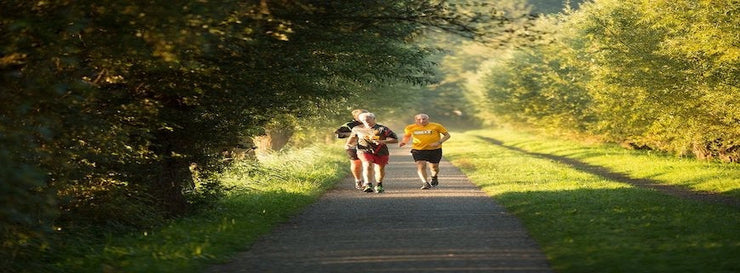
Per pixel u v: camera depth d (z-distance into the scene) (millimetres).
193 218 28844
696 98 56625
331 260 20078
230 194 38656
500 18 26188
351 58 31953
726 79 52031
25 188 17156
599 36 63031
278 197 36875
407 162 74688
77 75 20953
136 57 21219
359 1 26875
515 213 30516
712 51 47656
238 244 22781
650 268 18047
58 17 17672
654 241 21953
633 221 26391
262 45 26828
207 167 32000
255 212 31266
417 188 44375
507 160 72562
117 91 24766
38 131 17531
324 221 28828
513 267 18688
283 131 71750
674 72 56938
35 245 20234
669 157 75125
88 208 25344
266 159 61844
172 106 29672
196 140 30141
